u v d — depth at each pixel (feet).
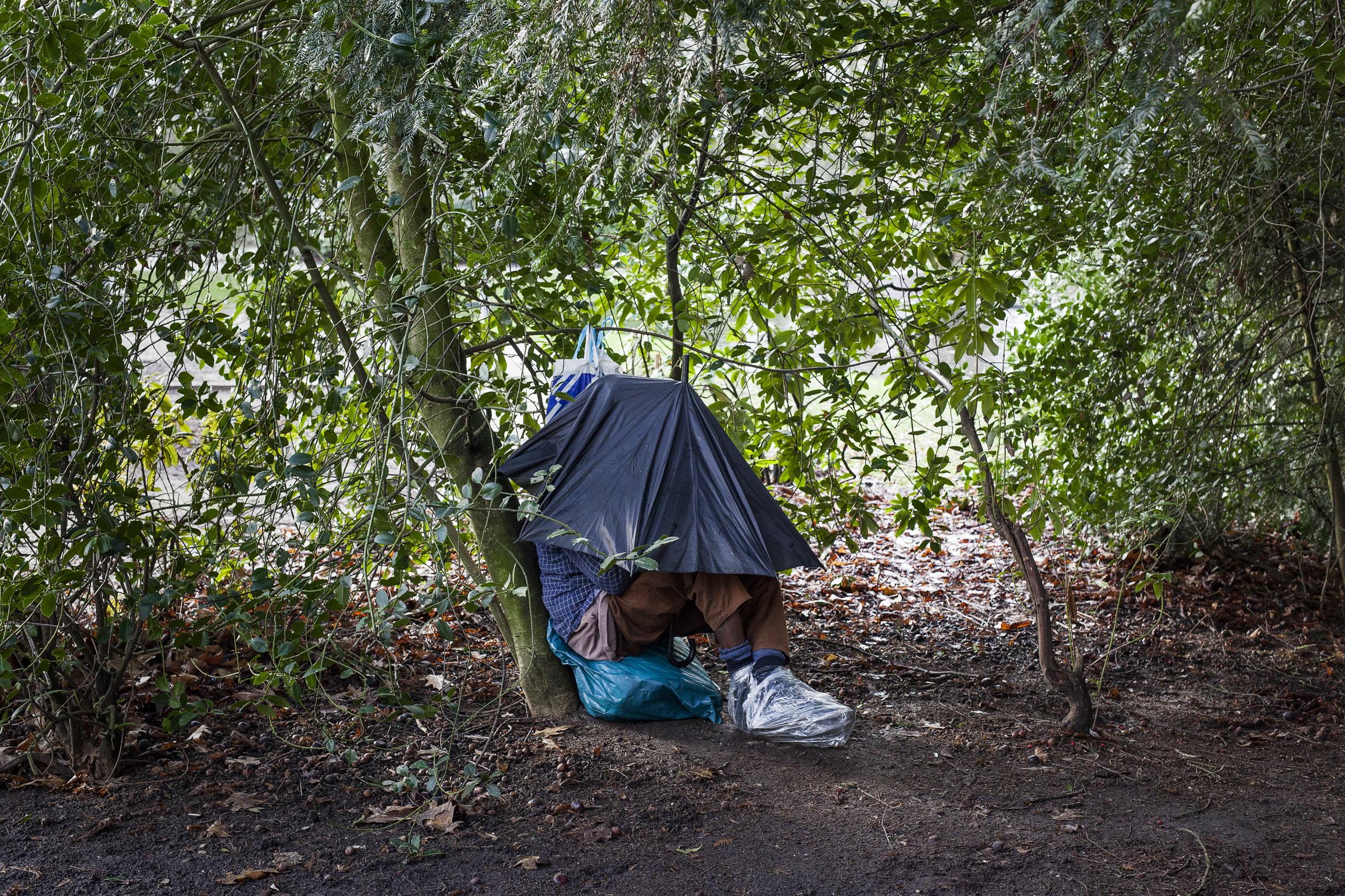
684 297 15.61
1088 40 8.07
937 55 13.03
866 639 16.70
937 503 16.46
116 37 10.25
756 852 9.34
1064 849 9.59
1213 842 9.90
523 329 12.78
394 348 10.94
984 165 9.37
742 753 11.51
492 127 9.96
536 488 11.68
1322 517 19.15
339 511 11.71
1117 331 17.16
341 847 9.09
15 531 9.11
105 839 8.96
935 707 13.67
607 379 12.05
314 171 12.45
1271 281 16.90
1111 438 18.04
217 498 9.80
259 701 10.08
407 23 10.36
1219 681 15.47
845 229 14.38
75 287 9.23
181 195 11.44
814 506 15.94
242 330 12.08
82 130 9.84
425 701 12.45
